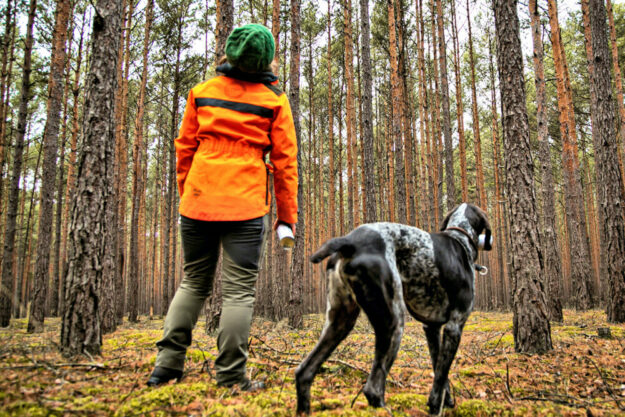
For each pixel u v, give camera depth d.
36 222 22.81
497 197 19.45
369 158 9.70
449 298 2.50
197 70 15.52
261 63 2.69
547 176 9.98
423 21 16.30
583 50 17.28
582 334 6.53
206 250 2.74
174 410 2.19
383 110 22.84
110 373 2.91
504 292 19.98
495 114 18.78
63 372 2.77
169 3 14.77
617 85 12.35
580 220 14.82
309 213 22.61
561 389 3.42
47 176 8.78
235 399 2.41
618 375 3.88
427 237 2.52
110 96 3.78
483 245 2.83
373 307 2.11
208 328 6.71
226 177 2.62
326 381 3.28
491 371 3.95
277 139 2.77
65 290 3.45
